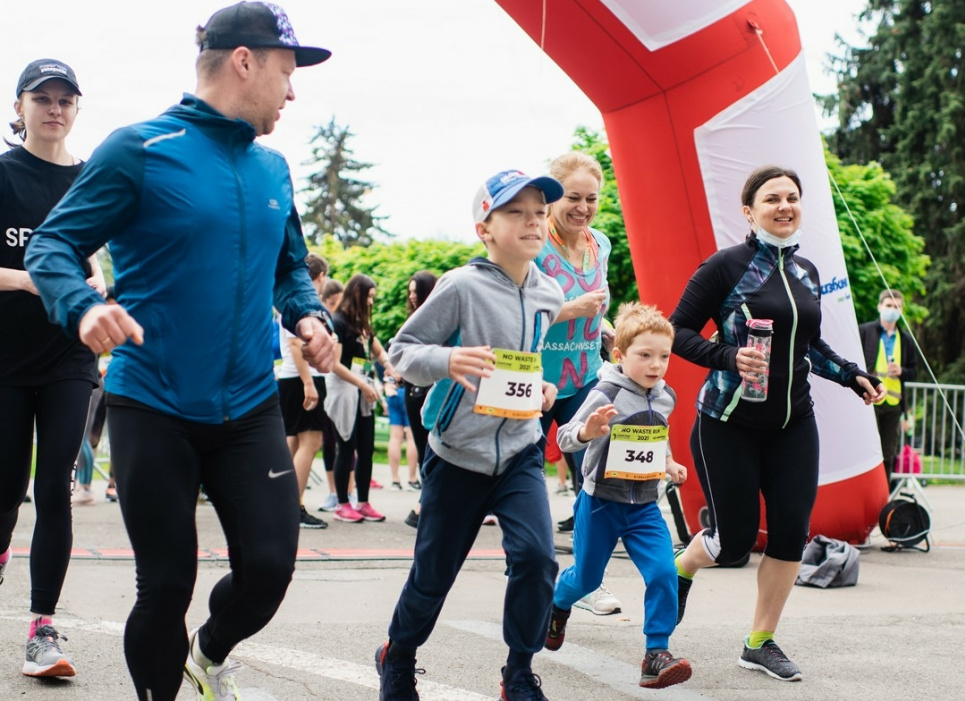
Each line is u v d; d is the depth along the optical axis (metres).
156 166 2.80
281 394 8.15
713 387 4.40
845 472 7.52
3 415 3.85
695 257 7.31
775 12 7.25
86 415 3.96
